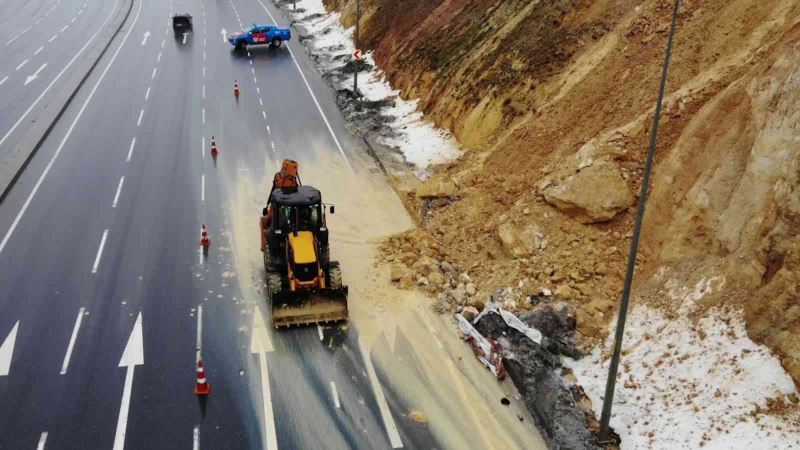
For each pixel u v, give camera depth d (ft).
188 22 151.94
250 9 180.04
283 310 51.62
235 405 44.32
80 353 48.73
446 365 48.78
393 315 54.13
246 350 49.55
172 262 60.70
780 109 44.34
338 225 68.28
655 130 32.12
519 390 46.57
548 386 45.85
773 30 55.11
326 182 78.13
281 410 44.01
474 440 42.11
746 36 57.57
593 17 77.46
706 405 40.29
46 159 81.10
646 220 53.52
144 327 51.75
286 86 113.91
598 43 73.41
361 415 43.78
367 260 61.93
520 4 89.97
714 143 49.78
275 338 50.90
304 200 52.70
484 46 90.12
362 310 54.54
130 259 60.90
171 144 87.04
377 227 68.39
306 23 165.37
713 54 59.41
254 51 136.87
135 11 171.94
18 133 88.84
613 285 52.49
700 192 48.85
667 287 48.42
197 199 72.69
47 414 43.11
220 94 107.86
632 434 41.14
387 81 110.63
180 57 128.67
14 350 48.73
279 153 85.81
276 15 174.40
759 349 40.57
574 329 50.52
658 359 44.65
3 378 46.03
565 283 54.03
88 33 146.00
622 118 62.08
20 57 126.21
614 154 57.67
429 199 71.00
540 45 80.59
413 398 45.47
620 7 75.36
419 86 99.09
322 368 47.91
